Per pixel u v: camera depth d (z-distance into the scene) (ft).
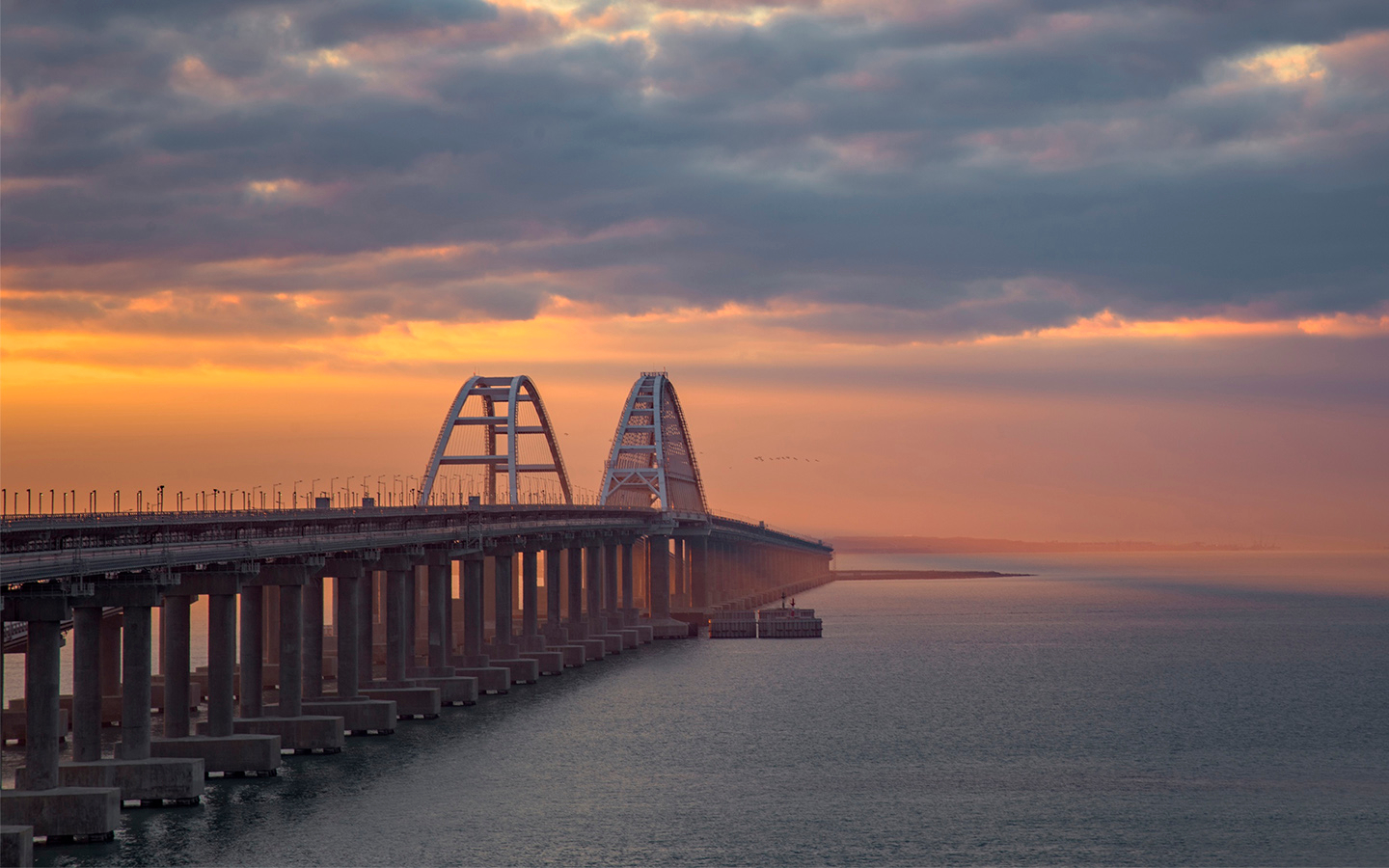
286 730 300.20
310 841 229.04
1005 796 279.90
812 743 343.87
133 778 241.96
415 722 362.33
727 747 334.44
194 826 232.53
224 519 287.69
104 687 339.98
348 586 341.00
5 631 295.89
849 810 265.34
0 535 222.07
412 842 233.96
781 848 237.04
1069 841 242.58
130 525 254.06
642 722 373.20
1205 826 254.27
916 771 308.19
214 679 270.46
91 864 209.36
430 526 424.87
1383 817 261.03
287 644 302.25
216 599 270.05
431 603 415.03
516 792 274.57
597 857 229.25
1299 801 275.39
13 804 217.56
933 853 234.99
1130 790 286.46
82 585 219.82
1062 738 357.00
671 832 246.06
